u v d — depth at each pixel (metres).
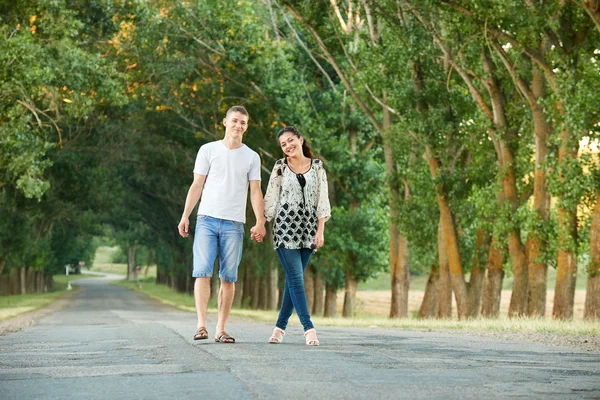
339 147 40.44
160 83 41.25
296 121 39.81
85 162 53.06
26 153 30.81
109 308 50.22
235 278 8.69
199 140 46.69
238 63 39.09
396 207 34.00
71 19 31.33
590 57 23.36
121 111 45.78
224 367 6.01
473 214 29.89
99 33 38.84
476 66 26.27
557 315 23.78
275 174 8.47
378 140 42.75
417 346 8.71
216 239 8.67
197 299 8.79
